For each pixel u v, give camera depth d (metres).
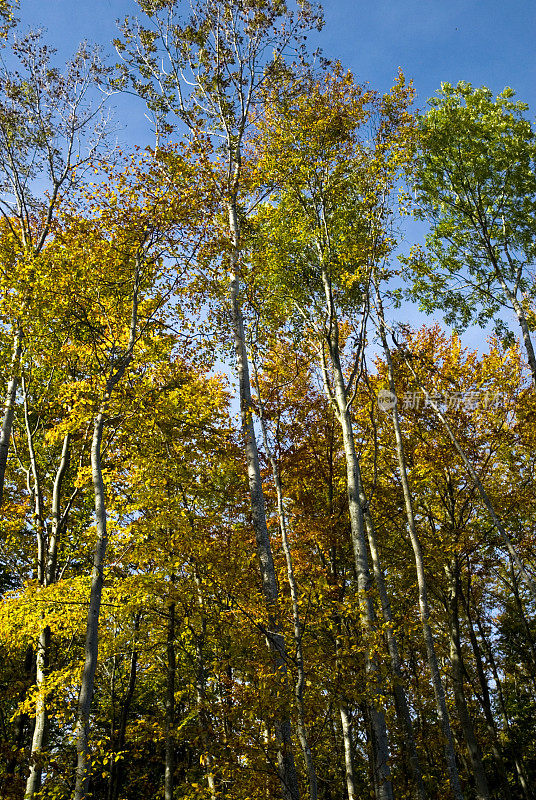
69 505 14.08
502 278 15.65
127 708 16.05
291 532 14.47
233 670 10.26
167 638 13.18
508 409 17.22
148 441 12.20
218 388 14.98
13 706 15.99
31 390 15.12
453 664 16.47
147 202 10.88
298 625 9.07
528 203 16.28
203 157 11.72
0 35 13.30
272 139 14.80
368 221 14.23
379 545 17.16
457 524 17.47
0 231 12.41
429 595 18.88
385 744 9.59
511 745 20.58
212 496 13.06
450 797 15.88
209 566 9.67
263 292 14.36
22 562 15.34
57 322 11.52
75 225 10.79
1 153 13.42
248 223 14.05
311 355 15.45
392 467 17.28
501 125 16.19
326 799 15.30
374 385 17.06
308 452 15.89
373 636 8.91
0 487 11.67
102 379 10.85
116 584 11.34
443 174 16.92
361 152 14.38
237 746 8.22
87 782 7.81
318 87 14.75
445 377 17.38
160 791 13.34
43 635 12.02
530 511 18.14
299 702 8.21
